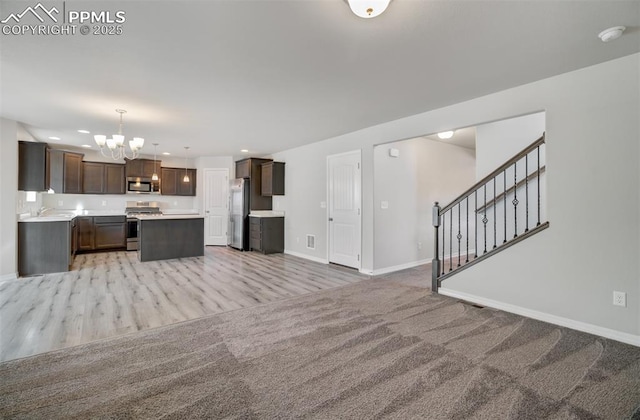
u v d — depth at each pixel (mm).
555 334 2510
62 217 4727
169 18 1854
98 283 4023
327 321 2787
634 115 2328
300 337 2457
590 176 2531
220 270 4859
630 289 2354
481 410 1595
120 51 2270
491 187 4355
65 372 1939
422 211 5492
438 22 1903
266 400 1679
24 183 4418
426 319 2840
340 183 5207
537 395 1718
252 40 2115
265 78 2768
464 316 2914
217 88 3010
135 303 3254
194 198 8055
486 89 3037
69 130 4812
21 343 2326
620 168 2393
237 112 3820
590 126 2529
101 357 2131
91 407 1612
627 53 2312
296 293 3656
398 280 4297
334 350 2244
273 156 7227
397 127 4168
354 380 1868
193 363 2061
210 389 1775
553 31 2010
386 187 4867
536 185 3900
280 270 4898
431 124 3748
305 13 1804
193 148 6504
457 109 3471
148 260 5547
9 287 3805
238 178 7328
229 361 2088
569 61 2445
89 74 2678
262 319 2828
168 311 3027
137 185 7117
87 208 6789
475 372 1952
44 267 4523
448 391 1758
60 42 2137
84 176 6484
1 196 4086
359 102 3428
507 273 3068
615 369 1980
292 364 2051
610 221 2441
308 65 2504
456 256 6133
